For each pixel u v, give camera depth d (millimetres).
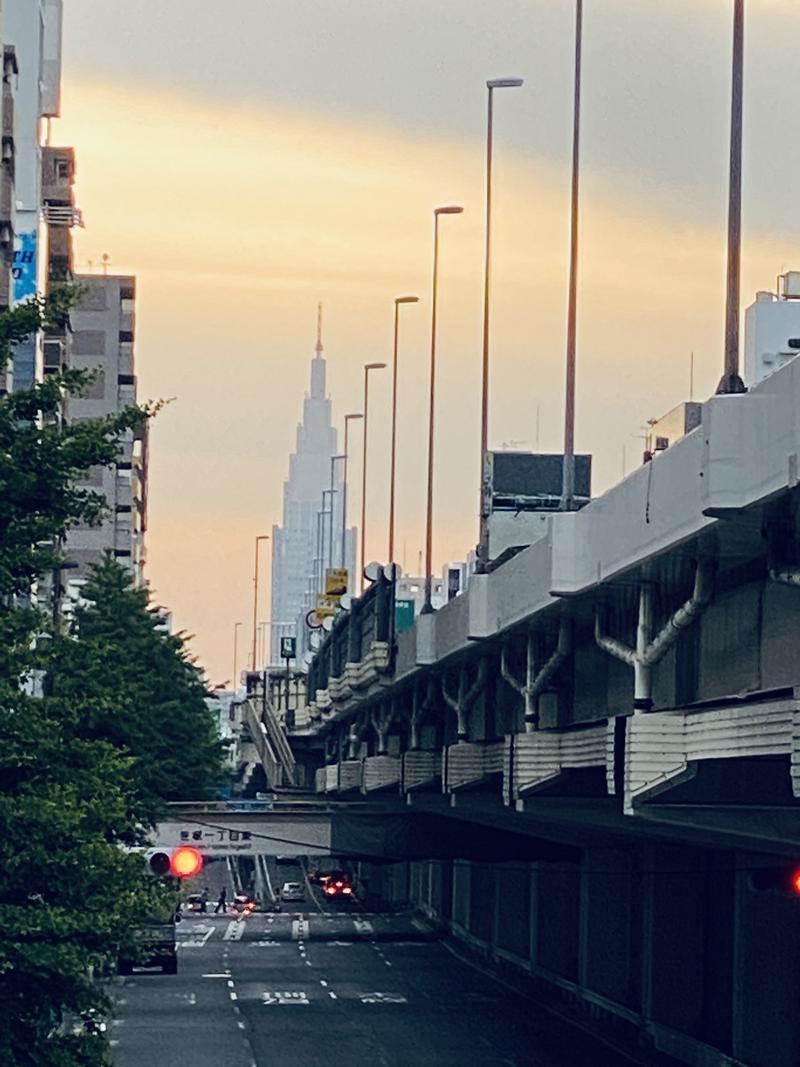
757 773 42375
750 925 68062
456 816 89938
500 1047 78000
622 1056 76000
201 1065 70875
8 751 33281
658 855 78812
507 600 59750
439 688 82375
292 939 133500
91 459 34375
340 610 156750
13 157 89250
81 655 35188
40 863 32844
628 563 43469
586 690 56406
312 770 174875
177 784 94188
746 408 35156
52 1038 34688
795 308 104875
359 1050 76062
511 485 115562
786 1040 63125
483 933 125312
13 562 33594
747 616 40594
